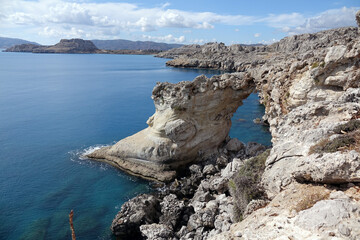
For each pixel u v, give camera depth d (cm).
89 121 6231
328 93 2733
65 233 2541
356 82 2539
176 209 2623
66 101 8206
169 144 3728
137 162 3875
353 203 1187
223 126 4103
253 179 1916
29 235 2495
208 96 3769
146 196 2862
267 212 1428
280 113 3316
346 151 1368
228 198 2680
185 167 3875
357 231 1036
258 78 3812
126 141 4091
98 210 2909
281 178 1666
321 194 1327
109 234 2542
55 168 3853
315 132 1764
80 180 3544
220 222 2272
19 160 4072
